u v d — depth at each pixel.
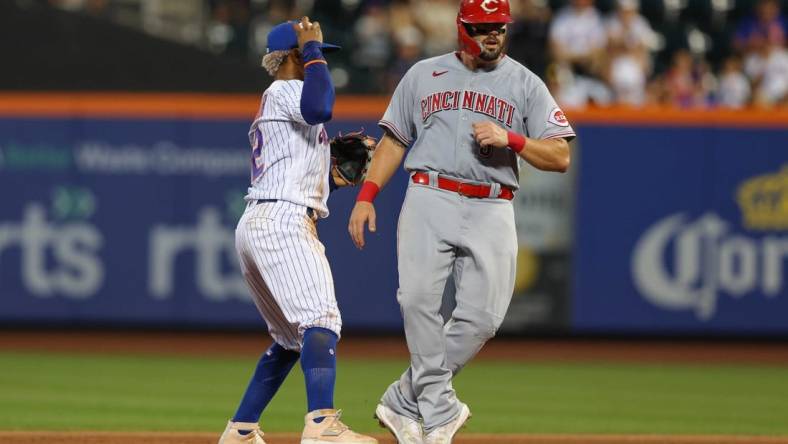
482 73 19.38
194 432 24.97
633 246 45.25
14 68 47.47
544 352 45.09
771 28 51.06
